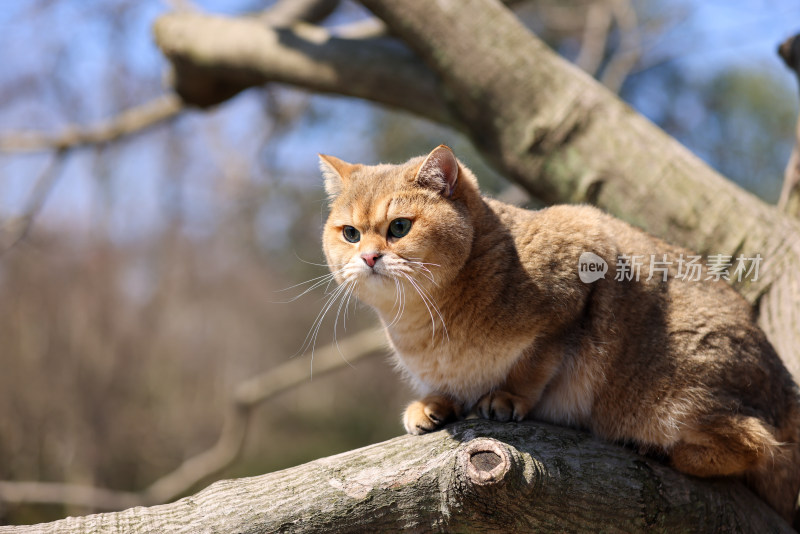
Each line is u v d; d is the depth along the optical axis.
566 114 4.73
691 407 3.11
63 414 15.01
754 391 3.18
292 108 10.73
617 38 13.27
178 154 16.27
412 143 13.98
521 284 3.22
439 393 3.48
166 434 16.61
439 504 2.74
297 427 18.58
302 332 19.39
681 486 3.03
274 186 14.59
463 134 5.52
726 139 13.66
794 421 3.33
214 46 6.32
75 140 8.18
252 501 2.73
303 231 16.14
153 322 17.69
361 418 18.61
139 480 15.30
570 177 4.68
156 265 18.75
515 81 4.86
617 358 3.23
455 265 3.23
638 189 4.46
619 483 2.90
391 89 5.62
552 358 3.24
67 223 16.77
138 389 16.62
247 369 19.45
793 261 4.01
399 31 5.18
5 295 15.20
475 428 3.07
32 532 2.62
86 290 16.19
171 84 7.16
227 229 18.58
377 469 2.83
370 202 3.33
